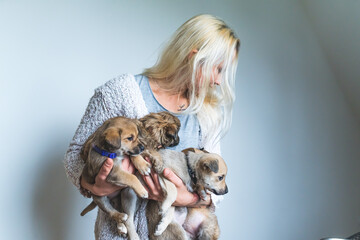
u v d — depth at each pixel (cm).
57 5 242
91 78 253
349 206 376
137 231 160
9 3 229
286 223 337
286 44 339
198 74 175
